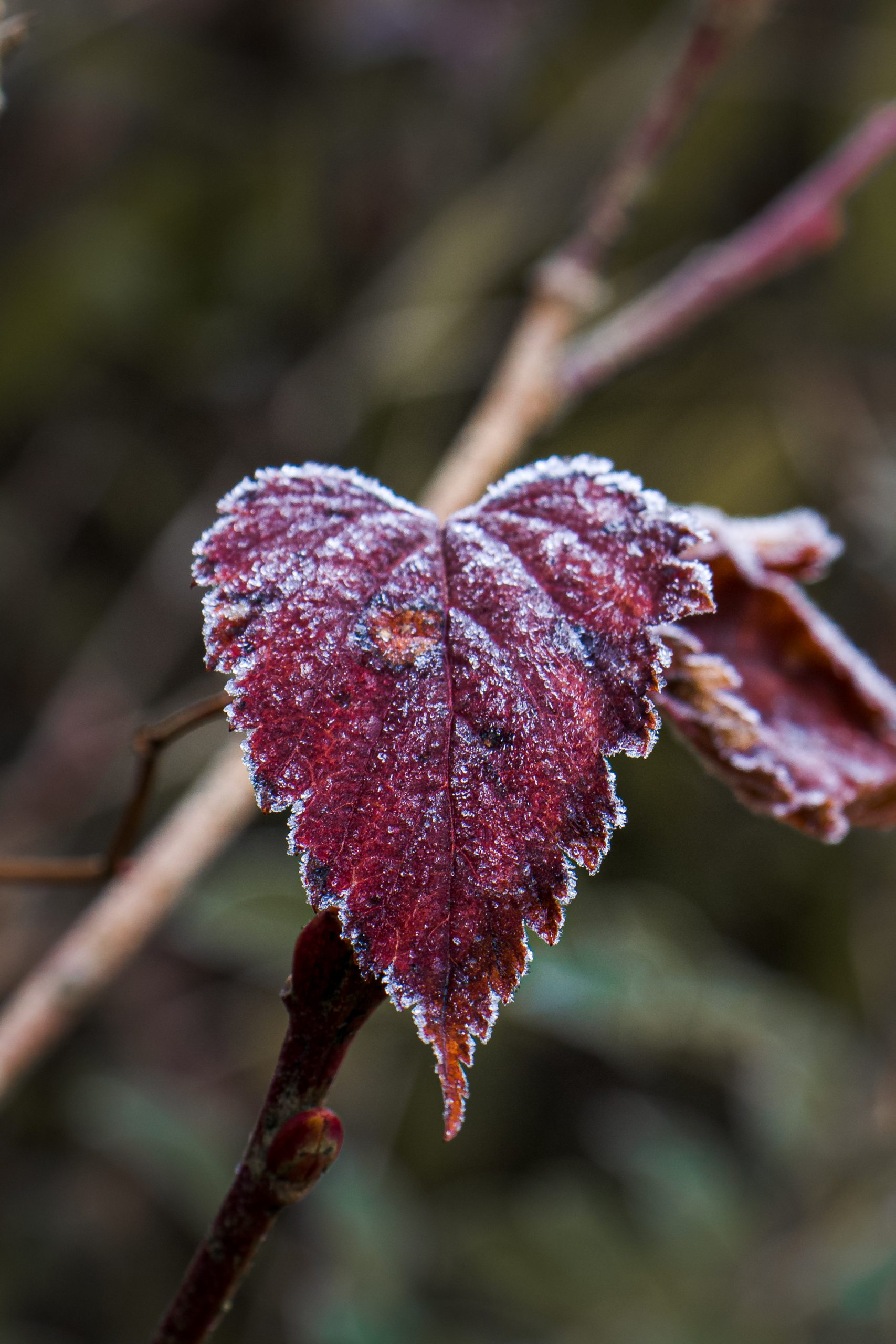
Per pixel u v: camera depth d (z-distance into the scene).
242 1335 1.05
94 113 1.17
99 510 1.20
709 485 1.12
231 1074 1.17
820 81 1.10
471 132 1.17
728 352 1.11
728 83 1.08
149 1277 1.14
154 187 1.16
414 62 1.16
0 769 1.19
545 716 0.35
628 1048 0.86
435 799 0.34
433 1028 0.34
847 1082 0.86
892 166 1.09
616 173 0.58
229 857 1.06
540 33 1.16
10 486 1.19
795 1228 0.81
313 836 0.34
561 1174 0.96
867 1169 0.81
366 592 0.35
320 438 1.14
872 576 1.07
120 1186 1.15
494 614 0.35
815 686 0.39
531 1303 0.79
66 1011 0.46
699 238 1.12
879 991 1.03
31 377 1.16
